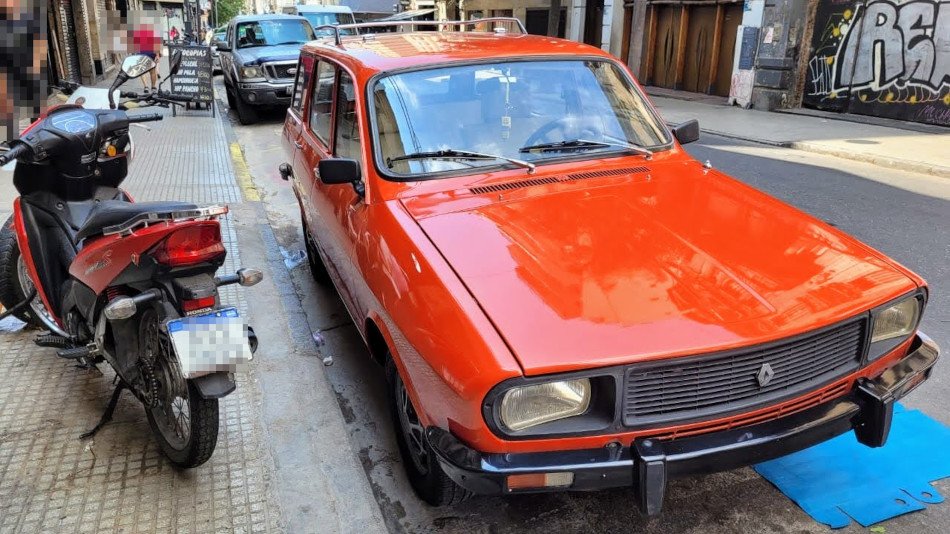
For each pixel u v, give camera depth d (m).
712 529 2.86
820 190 8.18
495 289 2.47
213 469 3.15
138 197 7.32
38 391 3.75
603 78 3.94
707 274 2.57
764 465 3.23
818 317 2.41
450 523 2.94
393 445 3.50
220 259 2.85
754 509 2.97
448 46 3.99
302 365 4.14
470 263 2.62
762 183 8.53
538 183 3.29
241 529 2.79
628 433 2.28
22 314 4.21
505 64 3.75
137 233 2.68
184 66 13.57
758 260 2.69
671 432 2.32
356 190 3.38
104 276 2.90
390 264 2.84
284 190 8.43
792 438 2.43
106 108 3.69
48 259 3.49
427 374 2.43
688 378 2.29
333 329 4.71
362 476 3.19
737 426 2.40
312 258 5.31
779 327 2.34
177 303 2.81
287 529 2.82
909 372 2.68
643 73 20.55
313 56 4.84
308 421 3.58
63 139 3.22
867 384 2.62
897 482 3.09
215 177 8.33
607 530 2.88
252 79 12.84
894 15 12.88
